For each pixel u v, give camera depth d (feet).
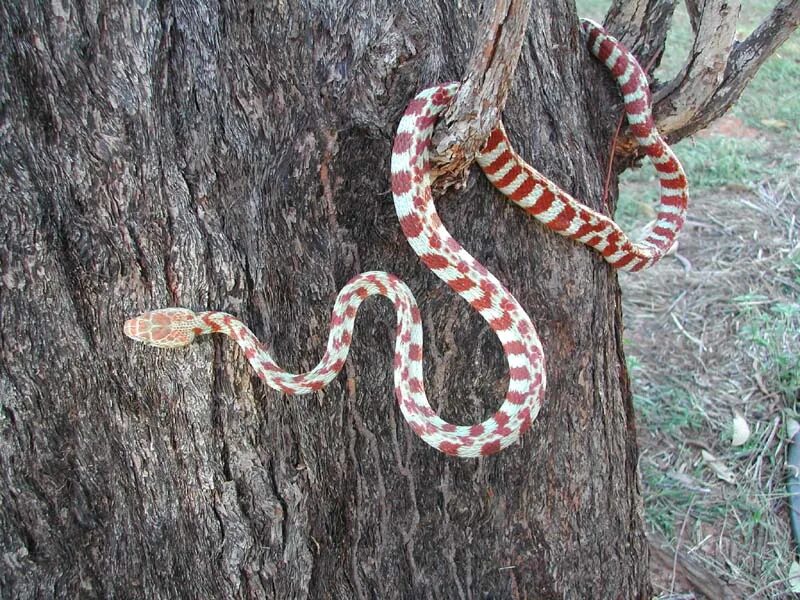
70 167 1.15
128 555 1.39
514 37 1.03
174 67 1.15
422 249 1.26
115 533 1.37
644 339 2.88
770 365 2.67
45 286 1.19
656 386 2.69
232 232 1.25
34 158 1.13
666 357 2.80
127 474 1.35
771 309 2.87
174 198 1.20
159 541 1.40
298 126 1.24
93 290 1.23
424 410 1.35
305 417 1.42
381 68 1.21
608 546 1.77
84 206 1.17
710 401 2.61
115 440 1.32
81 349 1.25
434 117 1.18
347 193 1.30
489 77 1.08
